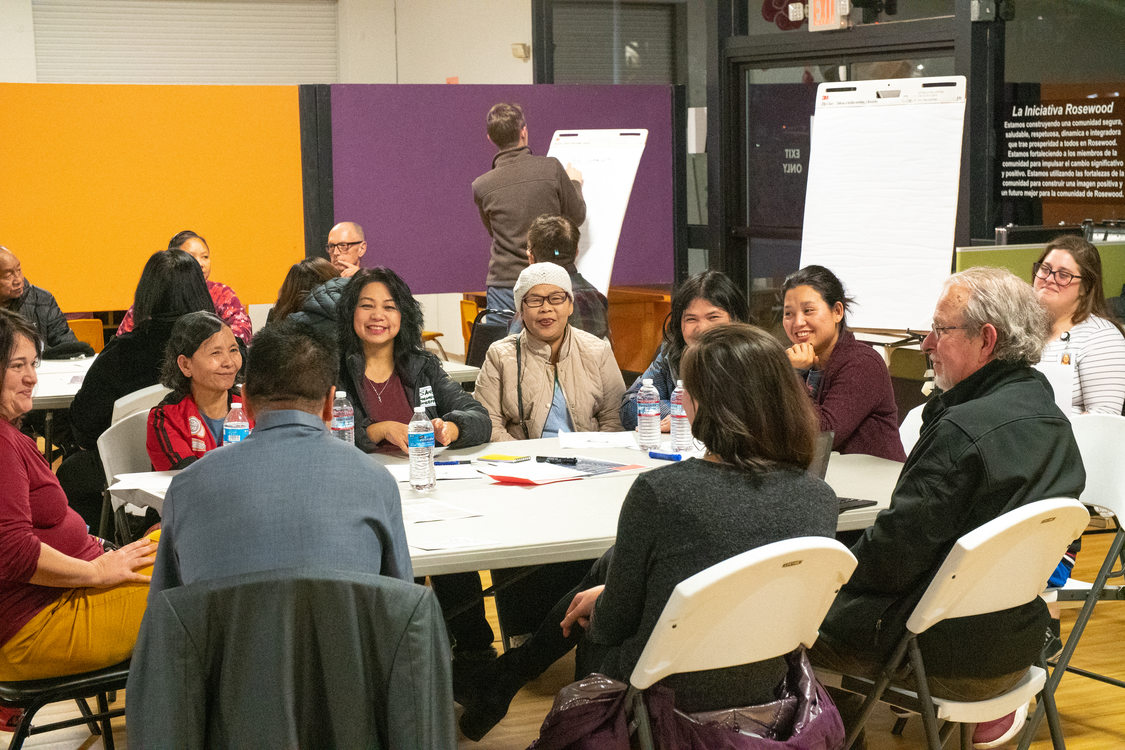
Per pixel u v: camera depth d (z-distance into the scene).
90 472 3.85
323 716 1.64
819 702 1.90
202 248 5.37
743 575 1.70
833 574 1.85
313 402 1.89
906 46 5.64
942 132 4.91
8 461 2.18
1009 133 5.29
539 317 3.54
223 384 2.99
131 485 2.71
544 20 8.14
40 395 4.23
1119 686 3.15
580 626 2.44
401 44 10.91
